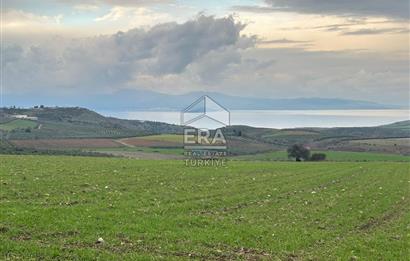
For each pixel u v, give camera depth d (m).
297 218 31.59
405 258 22.14
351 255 21.98
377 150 154.38
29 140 150.88
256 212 33.06
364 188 52.38
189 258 20.16
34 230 22.86
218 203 35.78
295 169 75.06
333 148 156.62
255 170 69.50
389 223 31.84
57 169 54.78
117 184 43.69
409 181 62.12
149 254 20.23
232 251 21.84
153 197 36.59
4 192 34.12
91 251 19.84
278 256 21.52
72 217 26.02
